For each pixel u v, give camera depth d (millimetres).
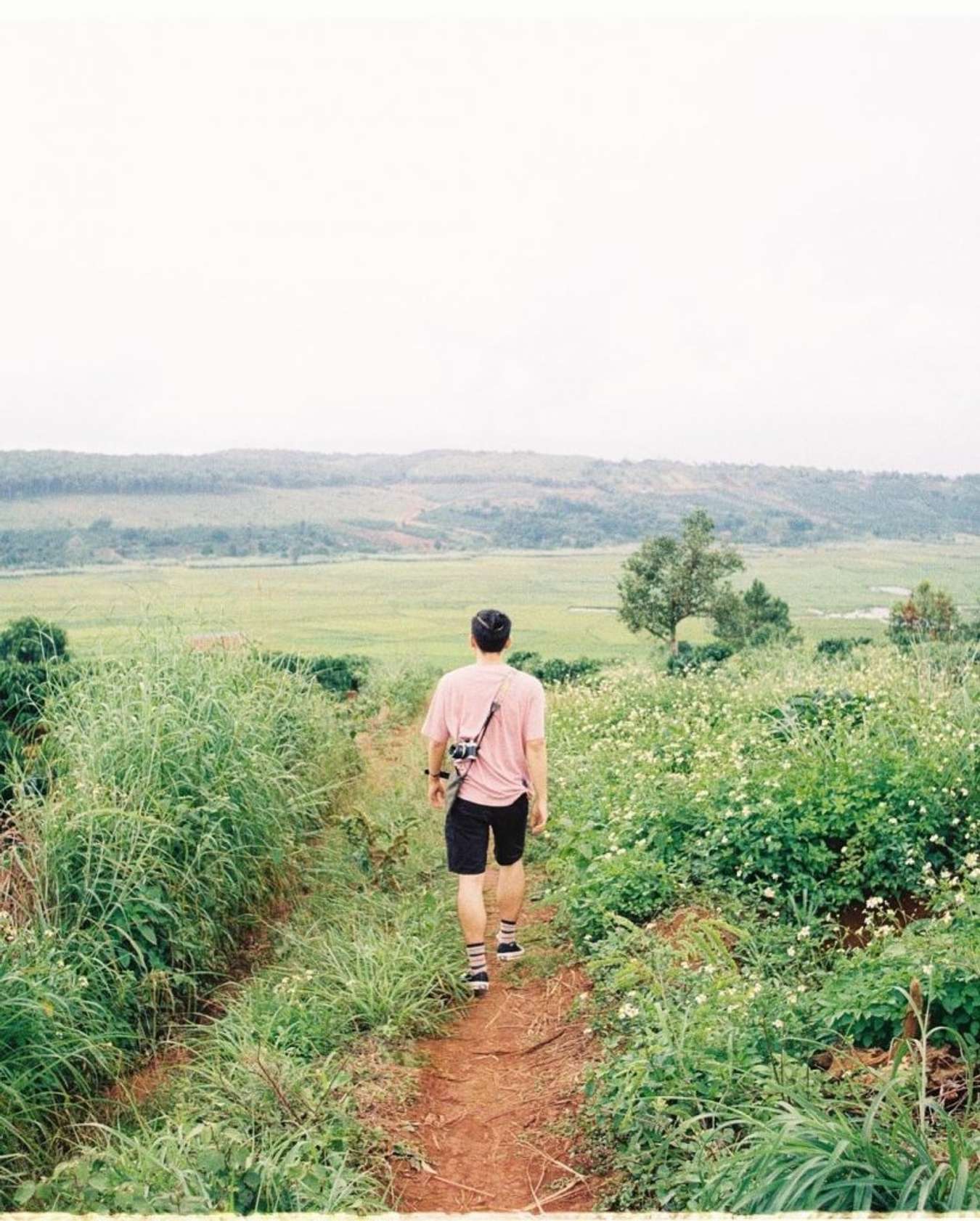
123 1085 5129
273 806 7793
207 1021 5906
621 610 54219
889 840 6242
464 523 178125
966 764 7039
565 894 6898
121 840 6203
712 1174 3568
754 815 6715
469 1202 4012
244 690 9469
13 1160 4336
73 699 7777
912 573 108500
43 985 5016
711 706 12195
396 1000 5602
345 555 150875
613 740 10961
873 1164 3211
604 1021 5168
